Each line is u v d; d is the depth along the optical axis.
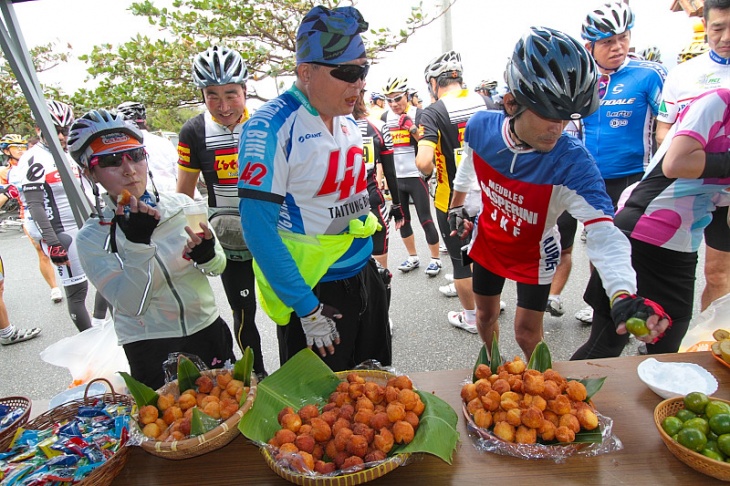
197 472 1.14
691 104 1.67
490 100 3.01
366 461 1.02
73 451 1.14
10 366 3.55
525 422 1.09
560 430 1.07
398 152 4.41
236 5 5.38
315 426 1.08
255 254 1.39
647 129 3.05
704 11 2.24
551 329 3.24
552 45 1.27
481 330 2.25
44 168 3.12
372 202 3.20
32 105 2.23
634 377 1.38
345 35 1.30
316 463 1.02
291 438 1.08
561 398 1.10
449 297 4.00
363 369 1.43
